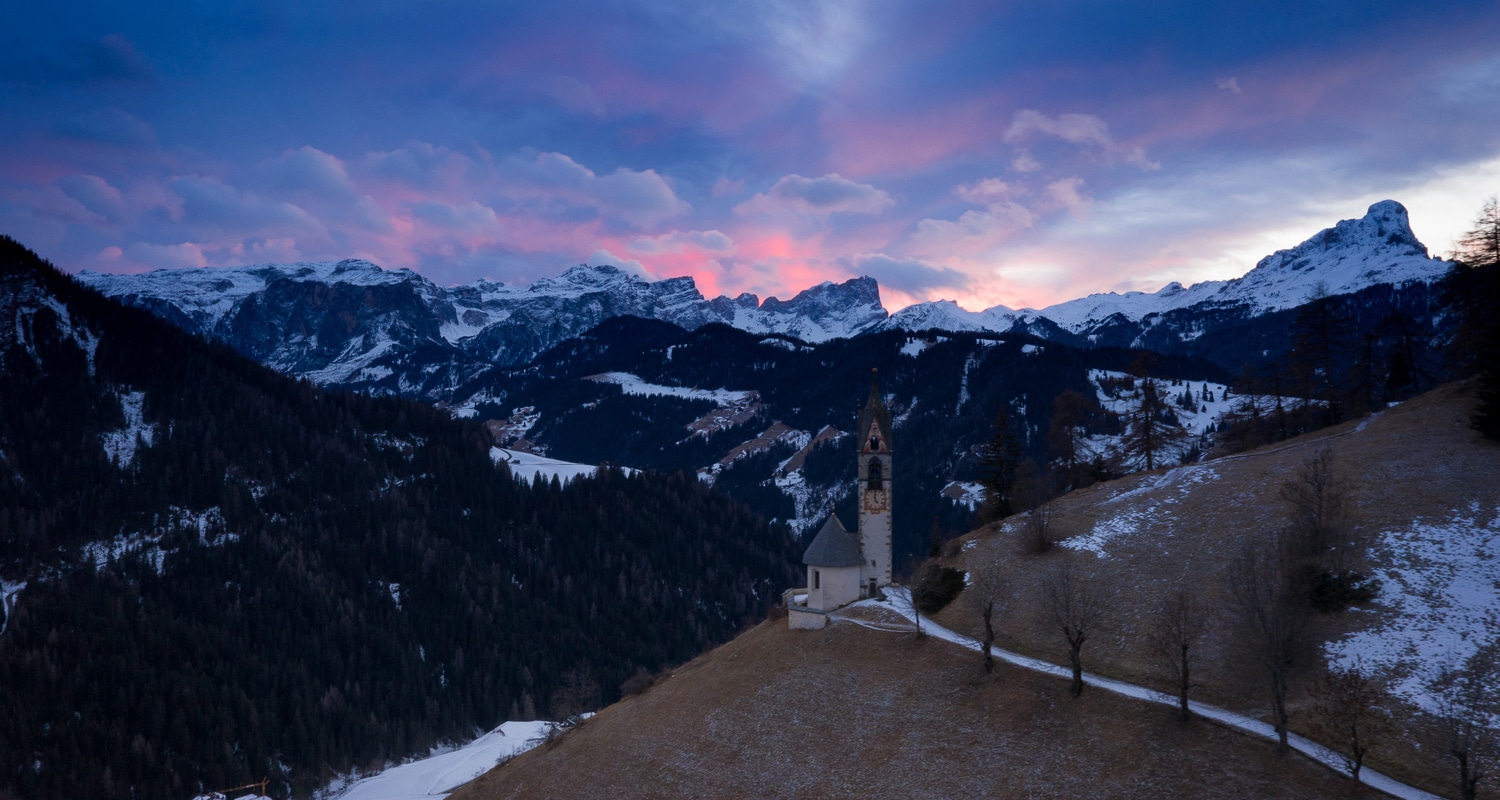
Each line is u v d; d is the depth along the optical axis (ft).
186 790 542.16
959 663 270.05
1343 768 190.70
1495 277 305.12
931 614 314.76
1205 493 333.42
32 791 509.35
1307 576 255.29
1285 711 210.59
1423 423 324.60
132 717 574.15
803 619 329.11
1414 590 239.09
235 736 578.66
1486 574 238.07
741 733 276.62
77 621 629.10
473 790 317.22
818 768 249.14
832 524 352.69
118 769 533.55
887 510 364.58
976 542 357.20
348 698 629.51
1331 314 426.10
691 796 258.16
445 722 627.05
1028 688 247.50
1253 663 233.14
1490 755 185.26
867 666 286.25
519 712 644.69
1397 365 407.85
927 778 230.27
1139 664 247.70
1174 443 464.24
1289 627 225.15
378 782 492.13
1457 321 349.82
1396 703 204.54
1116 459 445.78
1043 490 438.81
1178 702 226.38
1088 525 338.54
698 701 305.53
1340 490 290.97
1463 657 213.05
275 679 626.64
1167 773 204.03
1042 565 318.45
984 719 242.58
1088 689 239.50
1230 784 195.31
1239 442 441.27
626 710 324.80
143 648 622.13
